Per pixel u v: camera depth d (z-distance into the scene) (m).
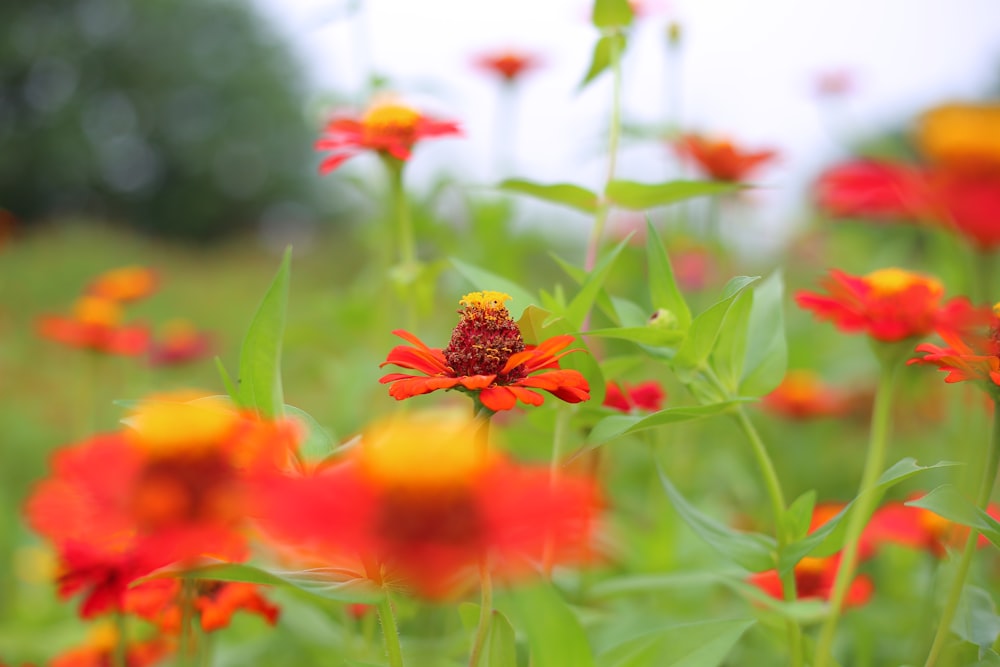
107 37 6.05
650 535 0.66
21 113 5.89
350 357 0.83
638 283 0.81
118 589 0.46
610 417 0.43
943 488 0.41
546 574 0.43
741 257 1.12
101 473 0.34
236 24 6.53
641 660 0.41
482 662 0.40
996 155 0.34
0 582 0.81
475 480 0.32
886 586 0.65
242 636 0.65
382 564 0.38
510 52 0.86
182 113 6.38
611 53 0.54
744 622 0.41
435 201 0.85
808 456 0.89
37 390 1.69
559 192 0.53
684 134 0.80
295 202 6.55
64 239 3.61
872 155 0.57
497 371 0.41
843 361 1.10
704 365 0.44
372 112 0.58
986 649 0.44
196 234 6.44
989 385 0.41
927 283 0.44
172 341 1.11
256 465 0.34
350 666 0.42
